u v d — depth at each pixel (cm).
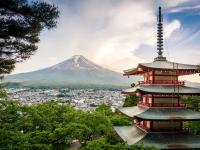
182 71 4225
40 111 5294
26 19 2252
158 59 4581
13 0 2112
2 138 3391
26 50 2491
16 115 4647
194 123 5431
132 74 4981
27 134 3975
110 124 5325
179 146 3762
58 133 4216
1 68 2631
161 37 4703
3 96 4662
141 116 3903
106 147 3033
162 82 4294
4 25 2173
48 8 2242
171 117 3884
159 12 4828
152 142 3834
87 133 5025
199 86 4372
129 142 3959
